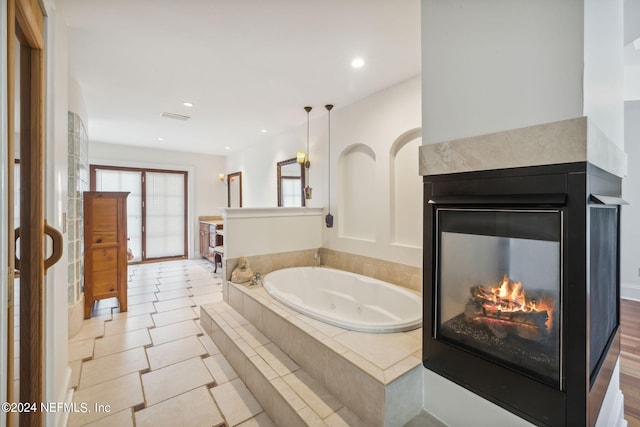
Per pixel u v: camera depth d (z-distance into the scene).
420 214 2.79
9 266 0.83
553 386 1.19
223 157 6.86
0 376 0.74
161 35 2.08
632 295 3.91
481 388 1.40
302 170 4.18
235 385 2.06
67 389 1.81
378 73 2.66
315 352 1.84
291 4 1.76
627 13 2.04
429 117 1.61
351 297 3.08
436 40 1.58
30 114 1.29
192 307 3.52
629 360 2.43
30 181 1.28
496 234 1.35
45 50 1.38
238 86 2.93
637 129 3.87
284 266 3.64
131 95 3.16
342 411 1.58
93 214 3.16
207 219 6.58
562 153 1.14
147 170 5.99
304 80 2.81
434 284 1.58
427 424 1.54
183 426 1.67
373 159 3.26
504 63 1.32
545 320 1.21
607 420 1.45
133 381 2.07
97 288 3.20
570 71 1.13
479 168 1.39
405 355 1.68
